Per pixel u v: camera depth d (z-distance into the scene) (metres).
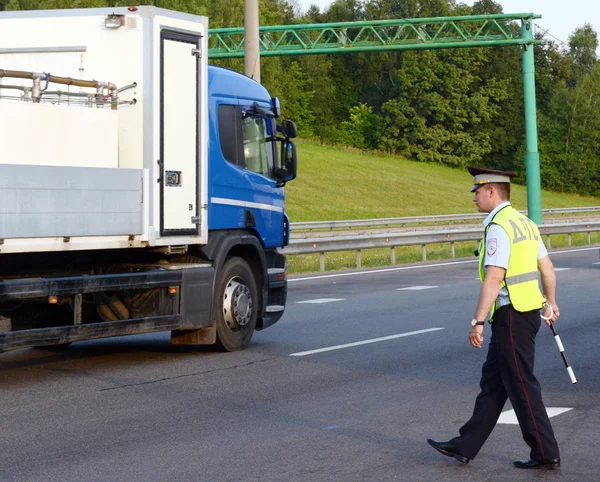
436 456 8.55
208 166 14.16
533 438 8.05
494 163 142.75
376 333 16.78
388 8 151.50
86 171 11.90
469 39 59.06
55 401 11.01
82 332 12.22
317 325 17.94
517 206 100.06
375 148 136.00
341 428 9.65
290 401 11.00
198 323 13.88
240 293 14.75
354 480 7.75
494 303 8.08
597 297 22.31
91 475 7.90
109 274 12.70
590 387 11.78
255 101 15.62
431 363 13.64
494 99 142.00
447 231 38.16
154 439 9.18
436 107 133.38
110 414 10.31
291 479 7.78
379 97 144.88
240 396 11.30
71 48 13.30
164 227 13.09
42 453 8.63
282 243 16.27
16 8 78.44
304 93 135.75
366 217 78.25
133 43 12.95
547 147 134.25
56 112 11.84
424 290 24.61
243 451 8.71
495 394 8.17
